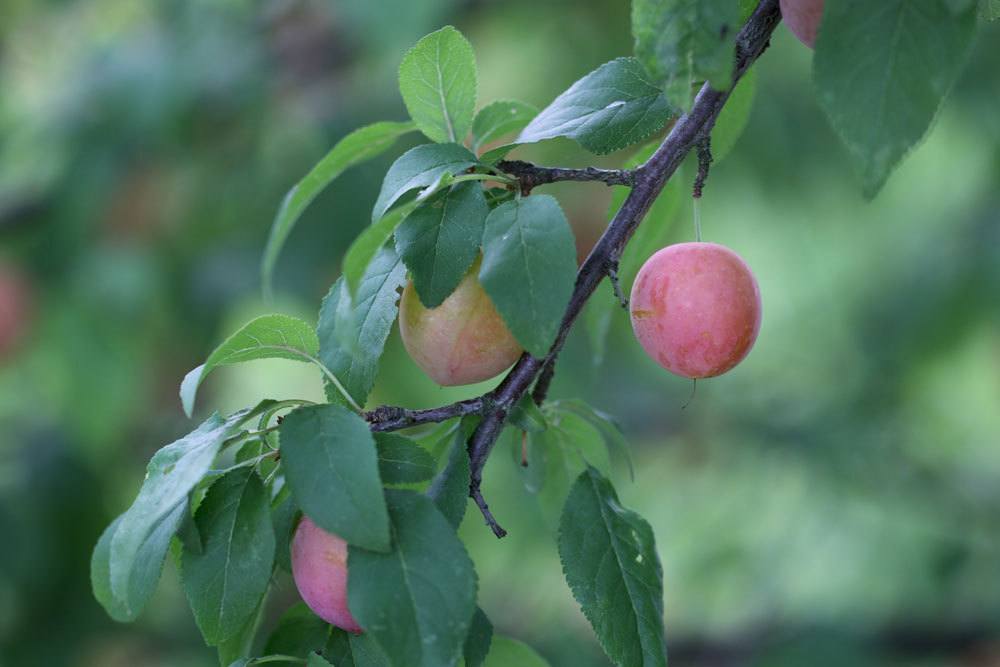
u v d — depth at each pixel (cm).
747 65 71
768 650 135
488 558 137
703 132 71
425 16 111
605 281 79
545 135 71
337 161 70
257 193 130
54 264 126
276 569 73
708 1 65
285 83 129
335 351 70
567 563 70
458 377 71
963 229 138
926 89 63
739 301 72
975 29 63
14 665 125
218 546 68
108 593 68
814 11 67
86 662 129
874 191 63
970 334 136
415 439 72
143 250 129
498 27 132
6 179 131
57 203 125
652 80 65
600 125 71
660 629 70
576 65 131
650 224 78
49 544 128
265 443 69
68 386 128
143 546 68
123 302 126
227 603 68
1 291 126
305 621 71
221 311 126
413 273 69
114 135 124
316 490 66
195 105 123
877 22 63
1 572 125
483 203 69
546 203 67
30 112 133
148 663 132
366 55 127
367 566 66
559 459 75
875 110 63
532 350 66
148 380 133
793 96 131
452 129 73
